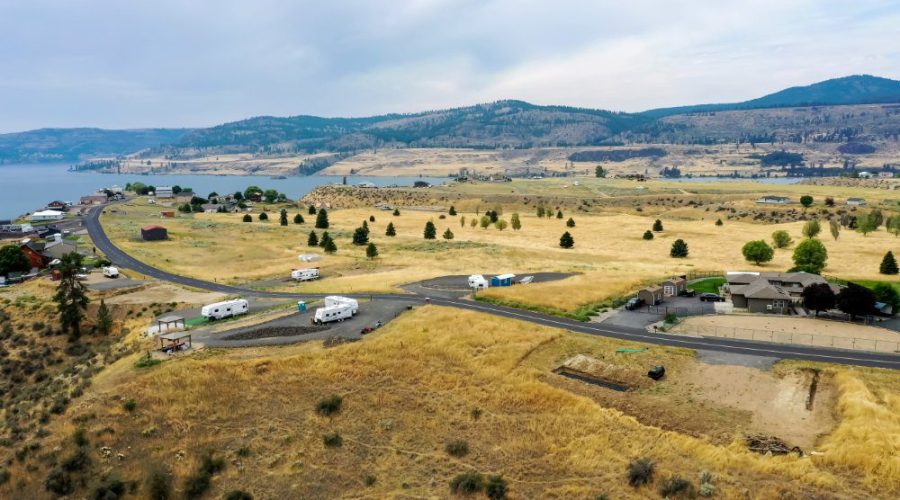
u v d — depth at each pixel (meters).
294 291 93.12
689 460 42.59
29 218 171.12
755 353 61.66
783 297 77.56
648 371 57.69
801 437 44.84
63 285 76.88
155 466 44.59
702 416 48.72
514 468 43.91
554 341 66.44
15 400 58.03
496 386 55.09
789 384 54.00
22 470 44.28
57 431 48.09
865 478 38.81
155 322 73.31
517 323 71.75
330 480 44.03
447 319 72.44
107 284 95.75
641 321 74.56
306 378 56.44
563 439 46.81
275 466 45.69
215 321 74.12
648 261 126.00
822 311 78.19
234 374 56.03
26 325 78.06
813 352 61.31
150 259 118.38
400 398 53.78
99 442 46.81
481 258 127.44
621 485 40.56
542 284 93.69
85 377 57.34
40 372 66.19
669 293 88.31
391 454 46.75
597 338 67.38
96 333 76.31
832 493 37.62
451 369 58.41
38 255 112.88
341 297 78.69
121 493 42.09
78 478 43.38
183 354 60.44
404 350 61.91
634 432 46.75
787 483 38.91
